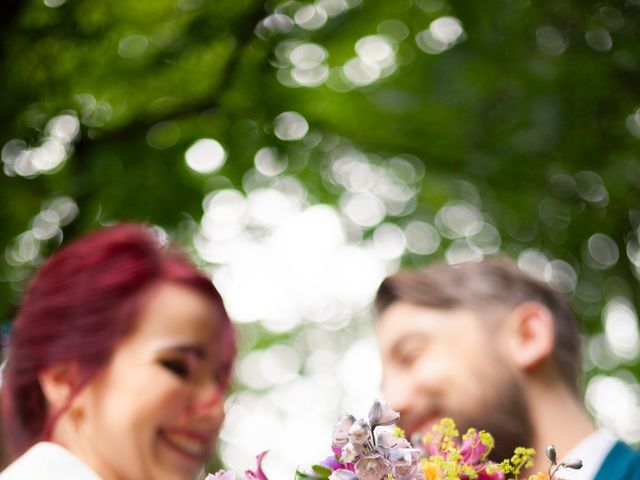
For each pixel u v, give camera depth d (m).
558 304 2.72
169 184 6.79
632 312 8.50
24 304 2.04
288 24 6.12
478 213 8.66
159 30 6.24
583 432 2.53
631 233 7.81
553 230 7.98
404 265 9.17
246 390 11.76
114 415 1.93
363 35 7.02
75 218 6.12
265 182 7.90
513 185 7.41
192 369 2.00
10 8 5.16
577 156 6.99
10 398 2.01
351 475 1.57
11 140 5.42
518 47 6.46
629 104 6.55
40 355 1.97
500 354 2.57
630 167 7.05
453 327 2.60
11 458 2.02
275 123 6.68
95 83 6.14
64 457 1.87
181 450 1.96
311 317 11.60
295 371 11.93
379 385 2.72
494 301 2.62
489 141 7.20
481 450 1.82
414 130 7.55
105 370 1.95
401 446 1.60
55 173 5.99
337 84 7.62
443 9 6.67
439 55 6.83
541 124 6.75
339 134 7.73
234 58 6.16
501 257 2.78
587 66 6.39
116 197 6.52
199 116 6.62
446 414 2.55
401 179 8.98
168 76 6.37
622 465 2.39
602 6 6.17
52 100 5.57
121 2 5.88
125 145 6.47
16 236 6.14
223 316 2.08
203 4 6.04
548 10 6.26
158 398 1.94
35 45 5.39
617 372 9.38
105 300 1.98
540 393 2.55
